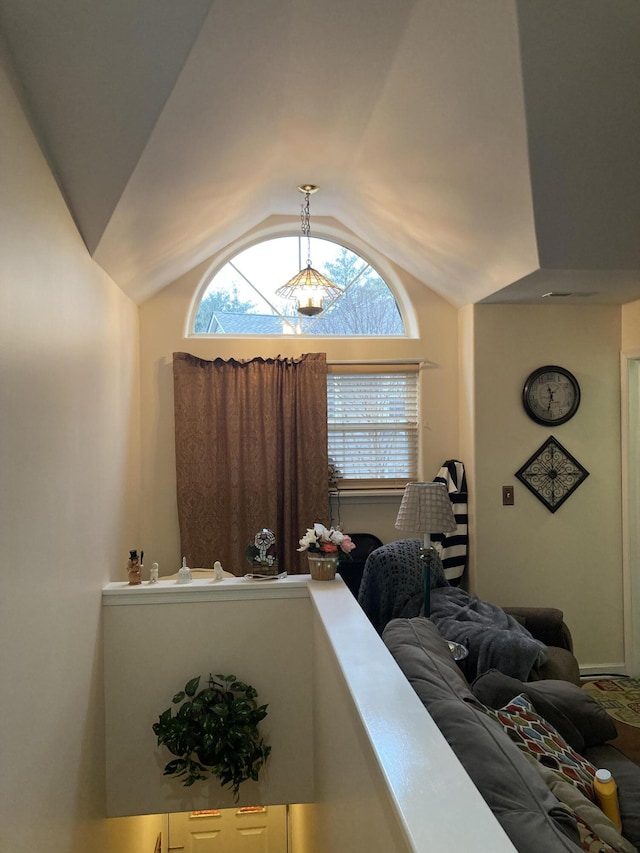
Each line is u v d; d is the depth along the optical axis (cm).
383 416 497
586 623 456
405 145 303
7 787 186
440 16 213
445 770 142
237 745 319
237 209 398
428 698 197
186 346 473
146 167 249
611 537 458
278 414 476
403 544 387
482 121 255
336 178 389
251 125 280
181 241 376
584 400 456
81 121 224
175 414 464
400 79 254
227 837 444
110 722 333
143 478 468
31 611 209
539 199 283
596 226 303
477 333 453
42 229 225
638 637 453
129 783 334
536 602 454
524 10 200
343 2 204
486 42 216
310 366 477
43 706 222
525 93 230
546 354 455
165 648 336
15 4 181
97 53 198
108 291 349
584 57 218
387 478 497
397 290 504
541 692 268
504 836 117
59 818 242
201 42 194
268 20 202
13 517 192
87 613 293
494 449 453
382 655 224
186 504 462
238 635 339
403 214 379
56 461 241
